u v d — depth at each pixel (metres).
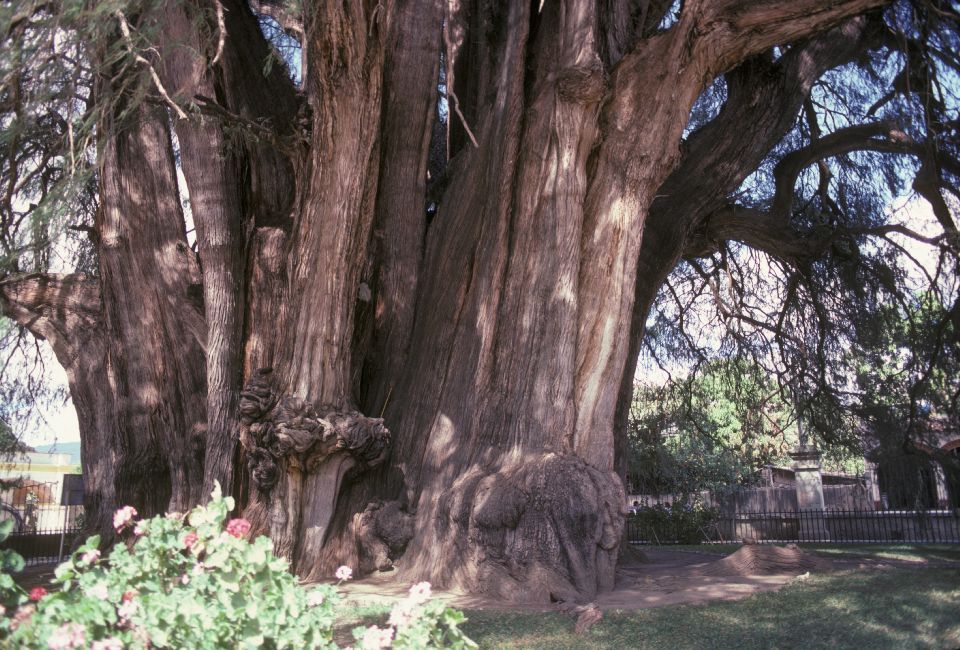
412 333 11.47
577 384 9.68
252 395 9.78
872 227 14.48
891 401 14.97
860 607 7.38
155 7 5.81
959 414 13.34
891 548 16.59
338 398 9.98
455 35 13.89
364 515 10.05
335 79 9.06
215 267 10.94
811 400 16.06
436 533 9.37
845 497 26.12
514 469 9.16
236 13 11.55
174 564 3.98
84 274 13.20
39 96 5.77
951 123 11.68
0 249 7.05
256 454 9.80
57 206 5.76
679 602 7.92
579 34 9.83
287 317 10.14
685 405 19.55
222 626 3.58
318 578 9.64
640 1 11.51
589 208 10.09
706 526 21.91
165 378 11.53
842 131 13.80
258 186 11.73
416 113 11.91
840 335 15.90
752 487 29.33
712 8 9.46
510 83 10.51
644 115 10.01
